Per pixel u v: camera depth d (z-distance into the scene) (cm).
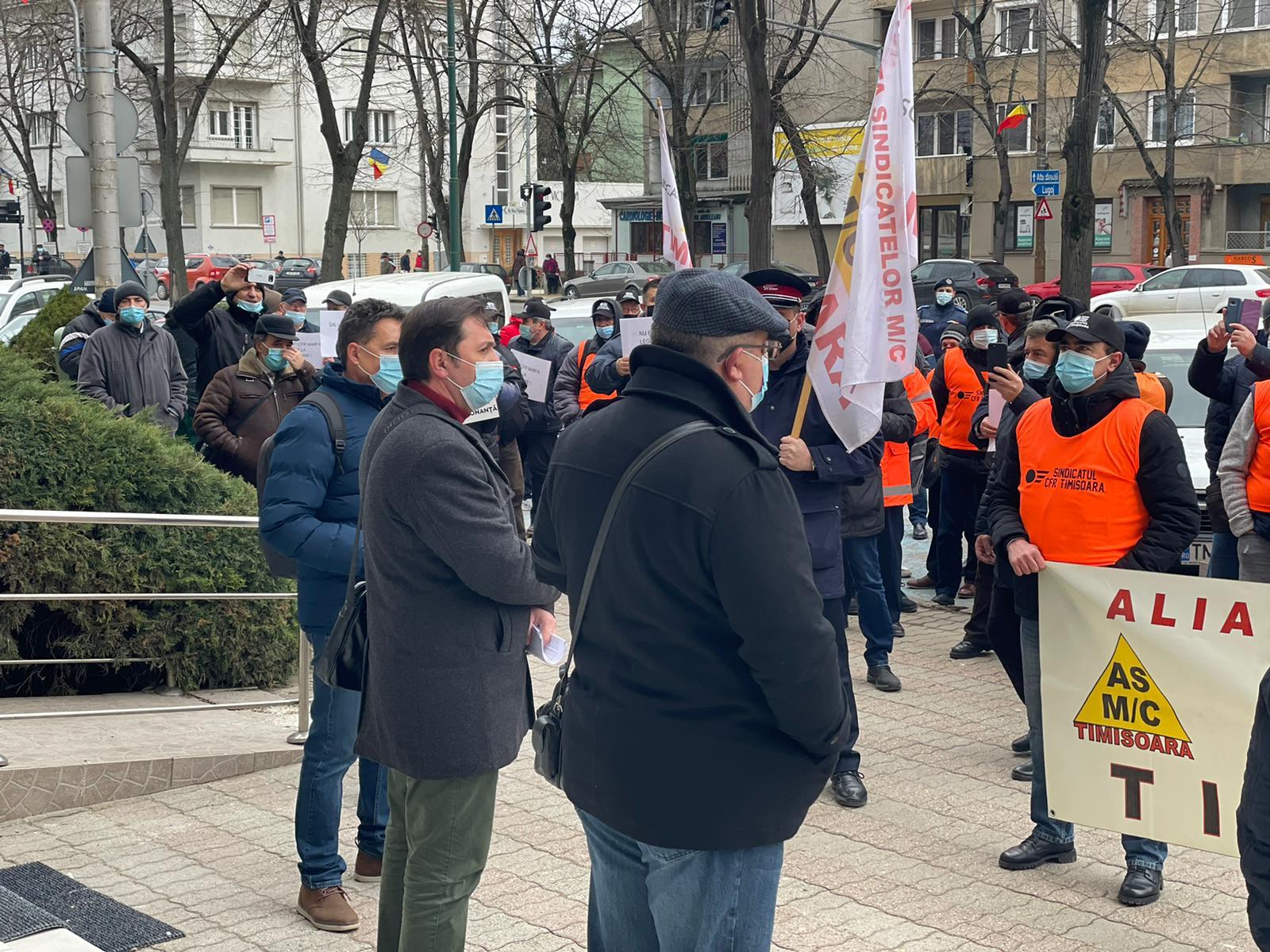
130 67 5094
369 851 475
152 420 751
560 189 6675
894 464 812
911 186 523
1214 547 717
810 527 549
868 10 4622
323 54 2948
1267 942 263
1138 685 452
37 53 3838
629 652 278
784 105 3438
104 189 1212
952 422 903
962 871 499
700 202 5431
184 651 695
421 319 357
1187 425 917
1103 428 477
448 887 355
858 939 439
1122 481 473
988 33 4512
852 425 522
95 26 1203
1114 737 459
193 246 6056
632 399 288
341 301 1138
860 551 727
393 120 6344
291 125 6194
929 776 604
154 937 422
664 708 274
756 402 302
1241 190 4466
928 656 807
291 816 535
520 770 602
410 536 343
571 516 292
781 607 263
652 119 5691
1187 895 479
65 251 6744
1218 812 441
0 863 484
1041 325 588
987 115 4588
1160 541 471
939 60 4609
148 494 677
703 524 266
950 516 918
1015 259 4728
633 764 277
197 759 571
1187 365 969
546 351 1184
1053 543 481
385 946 378
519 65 3584
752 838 275
